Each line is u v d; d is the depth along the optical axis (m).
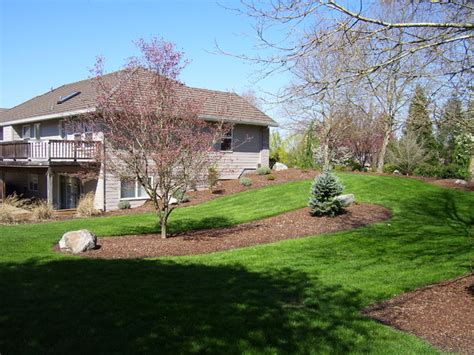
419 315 5.71
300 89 5.55
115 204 18.05
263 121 23.61
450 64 5.97
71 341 4.52
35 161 17.86
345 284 6.97
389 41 5.42
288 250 9.17
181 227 12.53
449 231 11.12
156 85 9.75
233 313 5.47
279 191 17.75
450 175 22.72
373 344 4.70
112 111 9.79
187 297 6.04
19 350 4.31
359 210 13.30
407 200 15.45
